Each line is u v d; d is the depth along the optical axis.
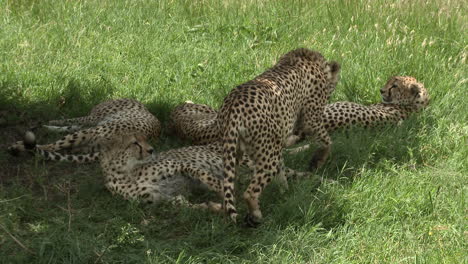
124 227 8.56
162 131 12.09
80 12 16.31
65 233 8.30
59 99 12.56
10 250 8.17
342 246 8.39
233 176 8.57
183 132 11.66
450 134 11.51
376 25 15.56
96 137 10.91
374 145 11.08
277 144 9.11
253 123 8.63
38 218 9.02
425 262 7.95
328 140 10.52
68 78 13.09
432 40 15.54
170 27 16.42
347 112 12.05
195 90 13.34
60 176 10.32
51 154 10.55
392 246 8.40
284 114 9.26
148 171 9.57
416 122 12.04
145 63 14.28
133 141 9.63
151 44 15.15
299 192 9.38
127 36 15.41
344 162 10.81
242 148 8.81
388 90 12.84
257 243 8.27
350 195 9.38
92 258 8.02
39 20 15.94
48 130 11.62
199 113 12.02
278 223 8.95
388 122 12.34
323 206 9.12
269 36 16.05
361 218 9.06
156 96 12.91
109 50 14.80
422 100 12.57
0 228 8.51
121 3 17.14
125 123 11.10
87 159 10.70
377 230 8.73
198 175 9.62
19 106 12.09
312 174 10.24
